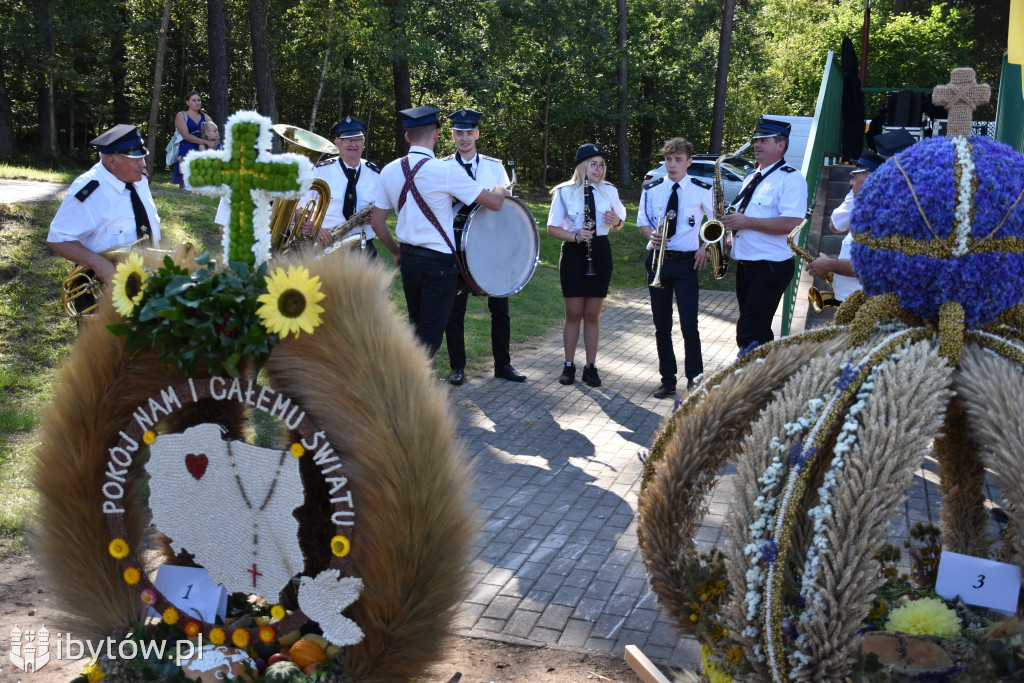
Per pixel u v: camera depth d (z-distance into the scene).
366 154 30.95
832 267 4.74
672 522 2.60
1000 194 2.29
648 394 7.37
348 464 2.60
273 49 26.70
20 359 6.47
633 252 16.61
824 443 2.34
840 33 22.33
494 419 6.54
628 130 35.19
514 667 3.29
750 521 2.25
